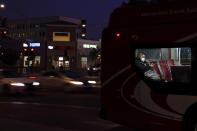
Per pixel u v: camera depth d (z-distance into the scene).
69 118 9.50
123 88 6.84
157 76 6.38
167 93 6.21
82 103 13.13
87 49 74.94
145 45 6.55
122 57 6.89
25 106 12.37
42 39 72.75
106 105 7.08
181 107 6.03
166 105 6.22
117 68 6.95
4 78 16.09
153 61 6.44
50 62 70.94
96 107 11.87
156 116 6.34
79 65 72.75
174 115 6.11
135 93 6.65
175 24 6.17
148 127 6.45
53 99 14.78
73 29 72.44
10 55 76.62
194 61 5.90
